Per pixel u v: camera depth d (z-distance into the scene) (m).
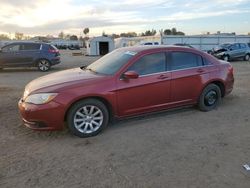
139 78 5.56
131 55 5.73
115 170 3.95
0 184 3.63
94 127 5.25
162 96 5.88
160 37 40.94
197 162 4.15
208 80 6.50
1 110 6.94
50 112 4.91
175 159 4.25
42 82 5.43
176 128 5.57
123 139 5.05
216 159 4.24
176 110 6.73
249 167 3.99
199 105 6.58
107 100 5.25
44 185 3.60
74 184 3.62
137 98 5.57
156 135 5.22
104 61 6.18
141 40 45.28
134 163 4.14
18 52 16.42
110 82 5.29
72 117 5.05
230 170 3.91
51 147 4.74
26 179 3.75
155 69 5.79
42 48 16.80
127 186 3.55
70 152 4.54
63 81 5.29
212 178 3.71
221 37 43.22
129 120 6.04
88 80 5.24
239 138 5.06
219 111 6.70
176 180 3.67
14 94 9.06
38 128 5.02
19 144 4.88
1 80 12.73
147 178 3.73
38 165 4.12
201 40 42.34
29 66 16.77
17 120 6.14
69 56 40.59
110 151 4.56
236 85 10.51
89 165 4.11
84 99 5.12
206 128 5.57
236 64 21.58
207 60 6.59
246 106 7.17
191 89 6.28
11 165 4.12
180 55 6.18
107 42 45.50
